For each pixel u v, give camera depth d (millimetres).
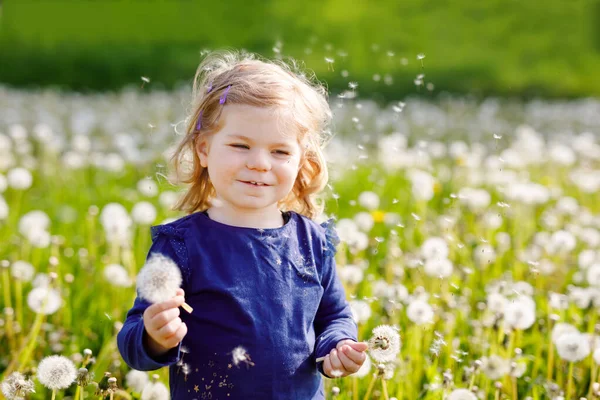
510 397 3611
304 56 15594
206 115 2791
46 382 2799
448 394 3303
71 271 4910
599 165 8719
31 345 3586
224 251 2652
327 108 3070
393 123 10883
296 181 3111
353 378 3410
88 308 4477
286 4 20781
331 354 2648
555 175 8000
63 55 16547
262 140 2686
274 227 2771
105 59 16234
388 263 4828
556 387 3512
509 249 5668
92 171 8211
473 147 9445
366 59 16000
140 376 3361
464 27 19906
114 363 3730
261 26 19547
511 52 18688
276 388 2582
